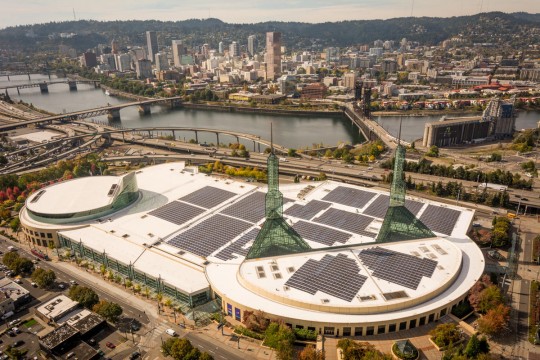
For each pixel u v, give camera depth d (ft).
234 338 631.56
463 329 623.77
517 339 612.29
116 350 613.93
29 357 603.26
